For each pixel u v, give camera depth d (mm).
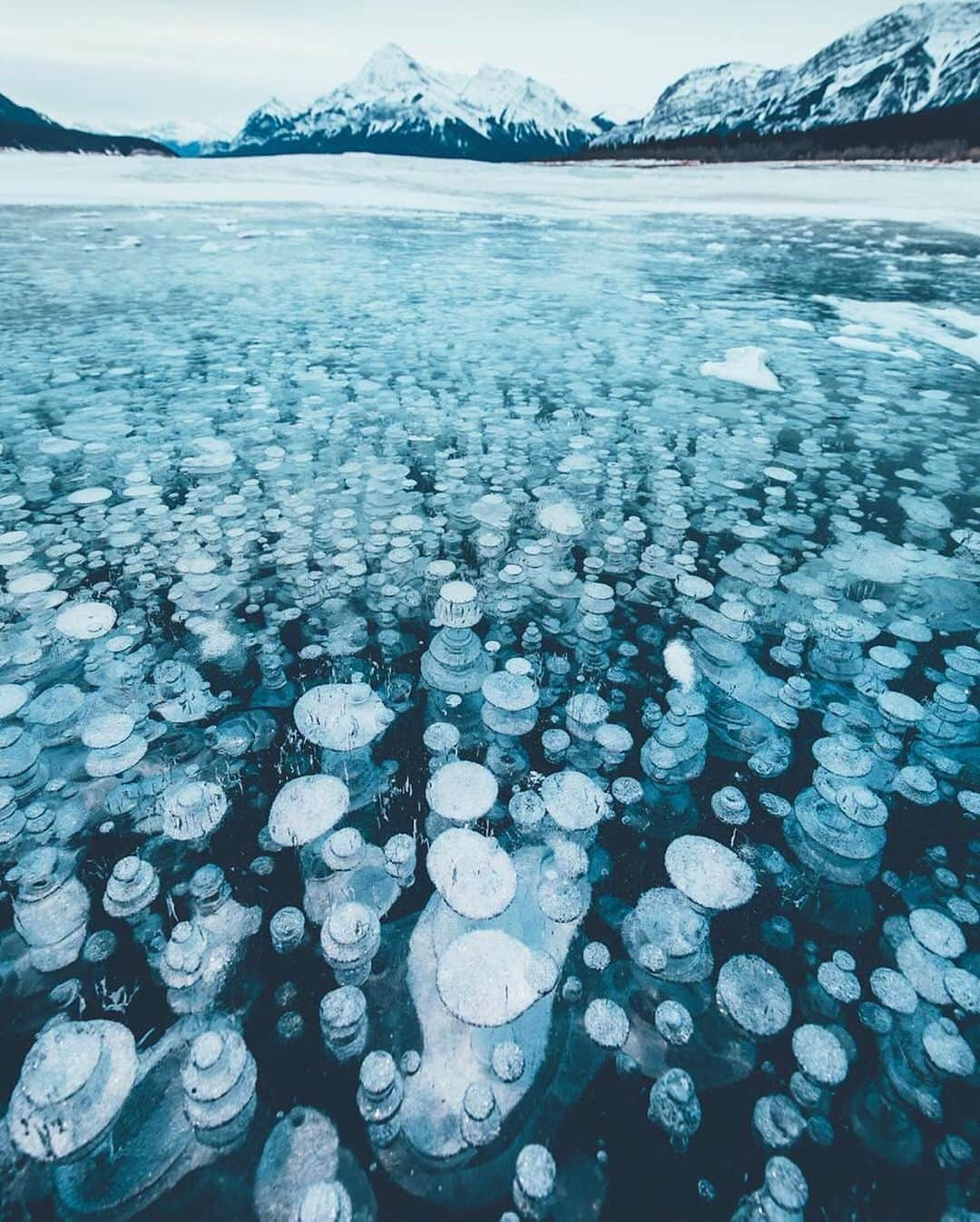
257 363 4527
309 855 1426
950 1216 979
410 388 4168
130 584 2299
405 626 2145
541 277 7309
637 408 3934
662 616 2203
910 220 11414
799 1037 1155
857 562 2500
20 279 6461
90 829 1477
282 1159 1005
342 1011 1140
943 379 4438
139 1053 1117
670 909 1338
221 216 11336
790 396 4137
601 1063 1125
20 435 3369
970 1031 1178
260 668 1956
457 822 1507
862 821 1501
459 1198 981
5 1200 971
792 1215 967
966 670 1989
